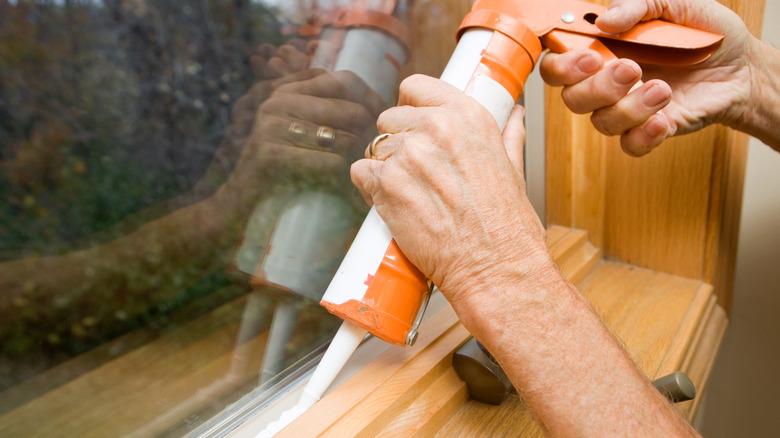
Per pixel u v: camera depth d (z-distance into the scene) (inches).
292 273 21.4
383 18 22.3
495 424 19.0
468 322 15.8
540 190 31.0
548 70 20.1
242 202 19.1
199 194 17.7
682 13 20.5
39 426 14.8
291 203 21.0
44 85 13.4
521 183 16.8
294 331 21.7
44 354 14.8
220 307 19.1
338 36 21.1
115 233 15.7
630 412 14.5
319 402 17.6
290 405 18.7
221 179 18.2
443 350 20.4
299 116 20.4
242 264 19.5
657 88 18.9
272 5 18.4
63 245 14.6
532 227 16.1
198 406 18.2
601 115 20.5
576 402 14.6
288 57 19.4
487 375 19.2
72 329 15.3
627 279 30.6
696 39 18.7
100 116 14.7
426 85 17.1
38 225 14.0
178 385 17.7
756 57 23.5
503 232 15.4
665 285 29.8
